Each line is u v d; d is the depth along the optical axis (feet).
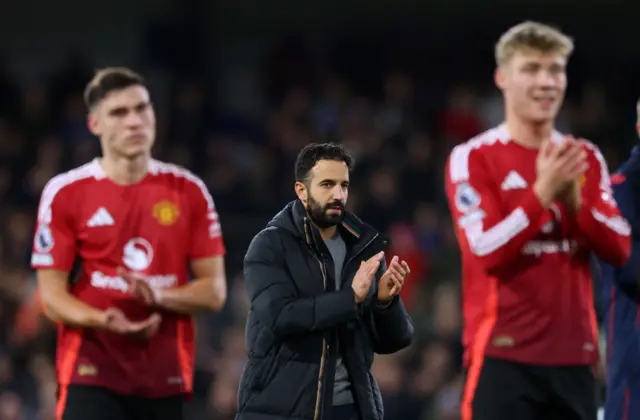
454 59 179.93
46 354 116.98
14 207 150.30
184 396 66.28
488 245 60.64
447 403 104.99
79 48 185.88
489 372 61.52
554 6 183.21
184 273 67.05
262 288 53.26
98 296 65.36
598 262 67.21
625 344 64.49
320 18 188.44
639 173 65.46
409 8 186.50
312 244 53.98
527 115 63.00
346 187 53.88
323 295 52.47
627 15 181.88
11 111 166.81
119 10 186.19
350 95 174.40
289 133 163.43
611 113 167.73
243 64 185.98
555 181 59.31
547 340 61.00
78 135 164.55
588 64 175.22
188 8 180.86
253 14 187.42
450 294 122.52
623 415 64.34
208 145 161.89
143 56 177.88
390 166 150.82
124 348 64.64
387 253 134.72
